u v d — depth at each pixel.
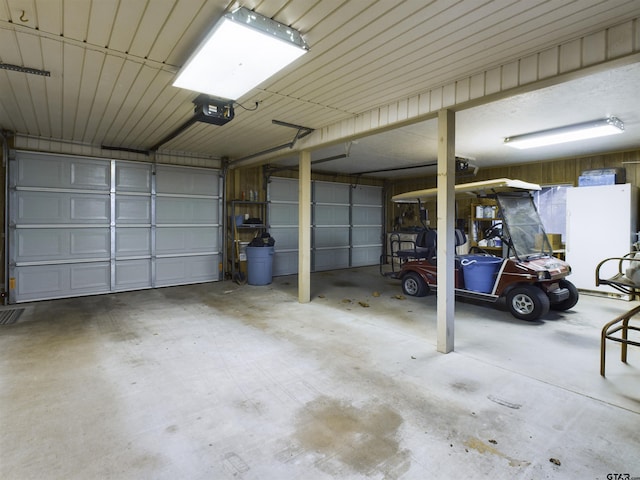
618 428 2.11
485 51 2.58
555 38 2.39
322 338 3.73
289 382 2.71
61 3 2.00
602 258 5.76
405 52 2.59
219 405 2.36
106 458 1.82
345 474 1.72
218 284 6.81
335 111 3.97
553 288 4.54
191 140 5.46
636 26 2.14
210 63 2.59
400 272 6.11
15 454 1.84
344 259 9.42
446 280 3.29
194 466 1.77
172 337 3.73
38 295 5.32
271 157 5.99
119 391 2.54
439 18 2.15
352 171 8.84
